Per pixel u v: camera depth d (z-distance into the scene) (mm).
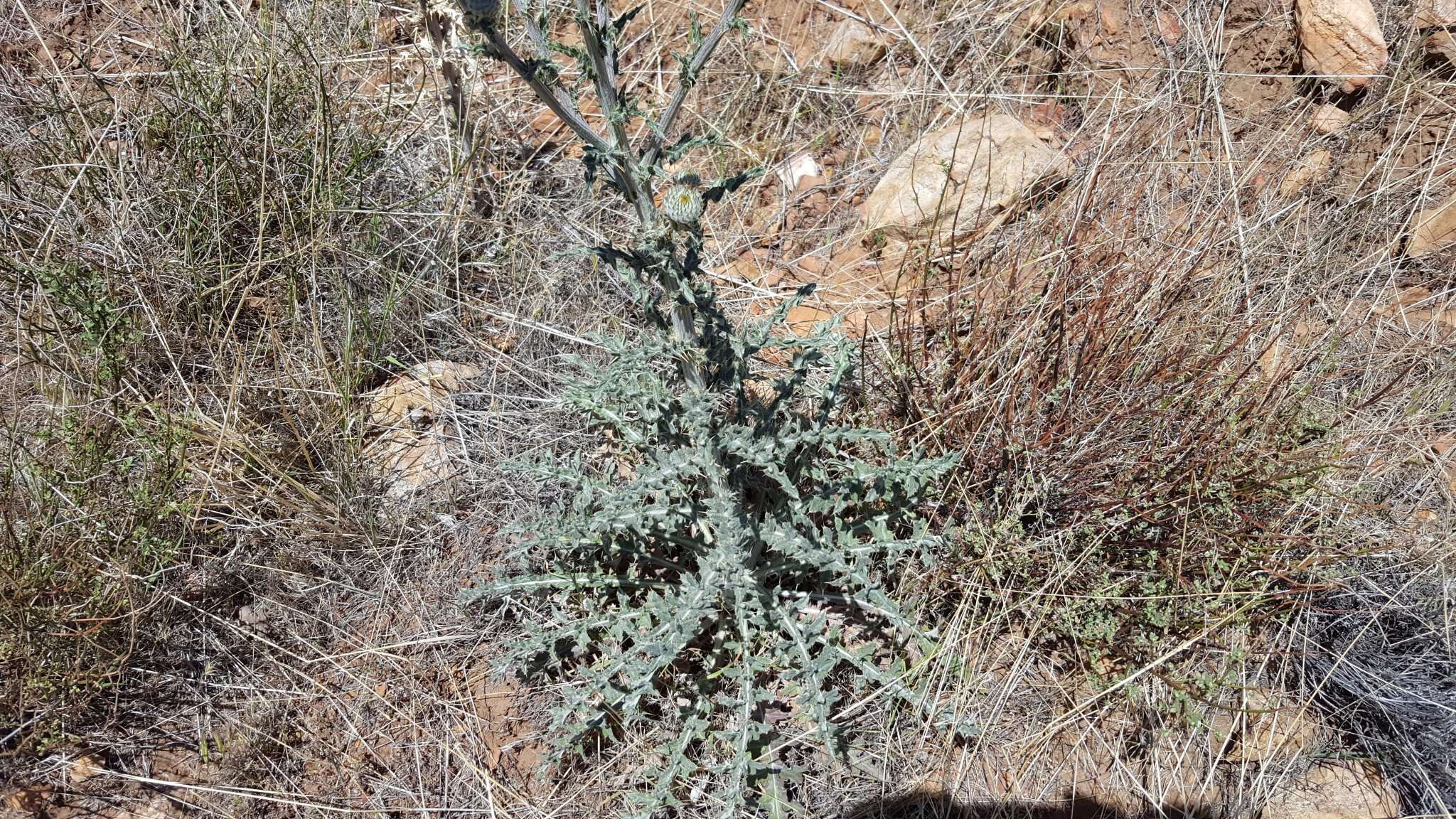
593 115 4293
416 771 2654
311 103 3744
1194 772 2633
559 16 4180
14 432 2984
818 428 2801
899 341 3172
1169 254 3316
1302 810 2557
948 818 2586
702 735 2588
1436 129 3723
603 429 3152
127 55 4160
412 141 3939
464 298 3656
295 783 2623
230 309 3447
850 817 2582
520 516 3074
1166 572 2719
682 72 1879
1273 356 3162
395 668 2816
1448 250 3533
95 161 3504
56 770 2553
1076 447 2832
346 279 3512
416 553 3037
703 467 2449
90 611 2652
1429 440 3162
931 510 2910
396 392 3365
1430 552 2809
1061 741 2689
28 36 4156
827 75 4473
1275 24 4031
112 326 3182
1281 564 2738
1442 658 2695
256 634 2832
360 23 4152
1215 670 2707
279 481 3053
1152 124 3939
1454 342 3312
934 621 2885
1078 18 4332
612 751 2674
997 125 3916
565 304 3648
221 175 3510
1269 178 3789
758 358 3299
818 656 2609
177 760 2625
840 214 4059
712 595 2479
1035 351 2979
